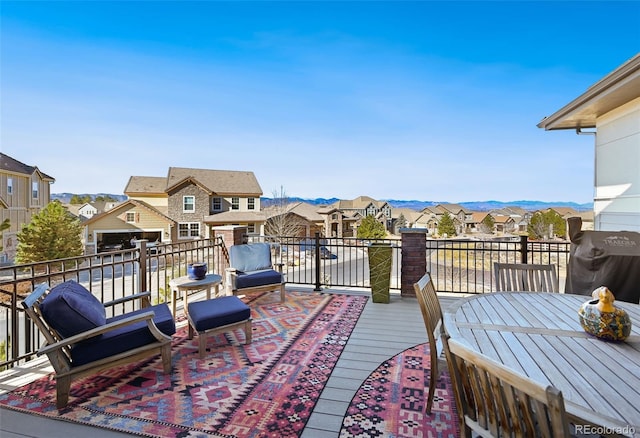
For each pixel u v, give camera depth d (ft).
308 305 15.43
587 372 4.63
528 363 4.92
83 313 7.85
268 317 13.73
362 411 7.24
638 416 3.61
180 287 12.67
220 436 6.41
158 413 7.14
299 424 6.78
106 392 8.00
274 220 85.66
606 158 15.96
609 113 15.66
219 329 10.21
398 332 12.02
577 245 12.39
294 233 87.45
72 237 53.26
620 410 3.73
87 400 7.64
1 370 9.25
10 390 8.14
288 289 18.53
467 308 7.62
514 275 9.98
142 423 6.79
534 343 5.65
